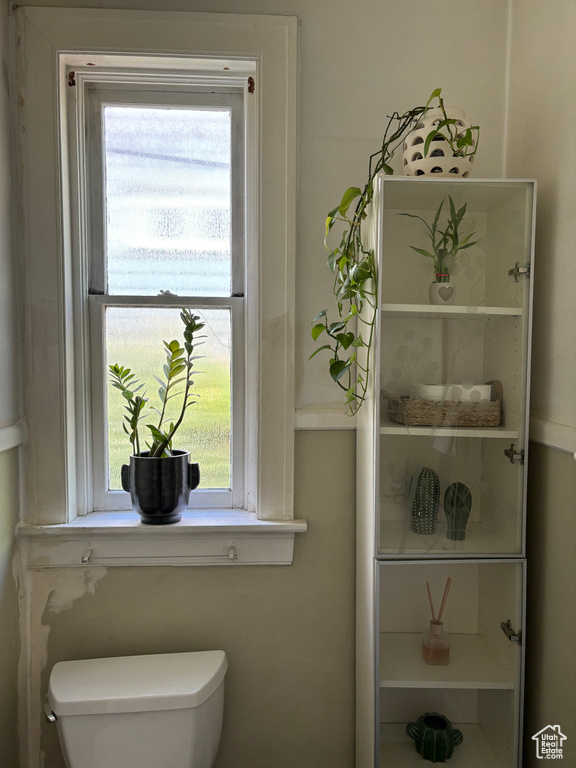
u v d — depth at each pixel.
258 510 1.50
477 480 1.28
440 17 1.48
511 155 1.47
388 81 1.48
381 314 1.25
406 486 1.27
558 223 1.24
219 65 1.46
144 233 1.56
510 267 1.25
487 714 1.30
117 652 1.50
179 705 1.25
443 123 1.22
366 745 1.39
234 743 1.54
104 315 1.56
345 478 1.52
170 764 1.27
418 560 1.27
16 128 1.40
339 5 1.46
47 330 1.44
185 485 1.47
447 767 1.28
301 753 1.54
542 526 1.30
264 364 1.48
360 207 1.36
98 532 1.43
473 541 1.28
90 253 1.55
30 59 1.39
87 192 1.53
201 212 1.57
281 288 1.46
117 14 1.40
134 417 1.46
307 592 1.53
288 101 1.44
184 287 1.58
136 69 1.47
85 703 1.23
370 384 1.32
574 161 1.18
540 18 1.32
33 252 1.42
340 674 1.54
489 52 1.49
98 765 1.26
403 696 1.30
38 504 1.46
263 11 1.45
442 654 1.29
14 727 1.43
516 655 1.27
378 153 1.37
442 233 1.24
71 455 1.49
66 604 1.48
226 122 1.56
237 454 1.59
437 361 1.26
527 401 1.26
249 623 1.52
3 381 1.35
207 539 1.48
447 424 1.27
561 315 1.23
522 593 1.27
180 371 1.47
